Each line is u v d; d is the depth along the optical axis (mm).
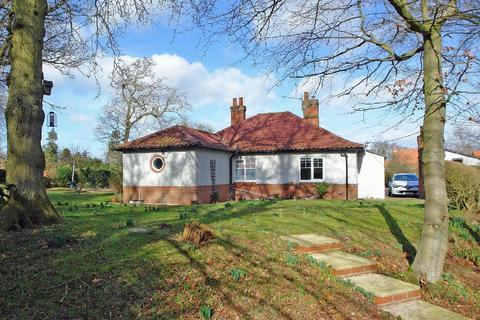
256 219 9469
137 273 5344
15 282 4953
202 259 6051
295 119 29062
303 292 5668
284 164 25750
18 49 8023
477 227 11969
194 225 6883
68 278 5113
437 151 7125
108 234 7102
